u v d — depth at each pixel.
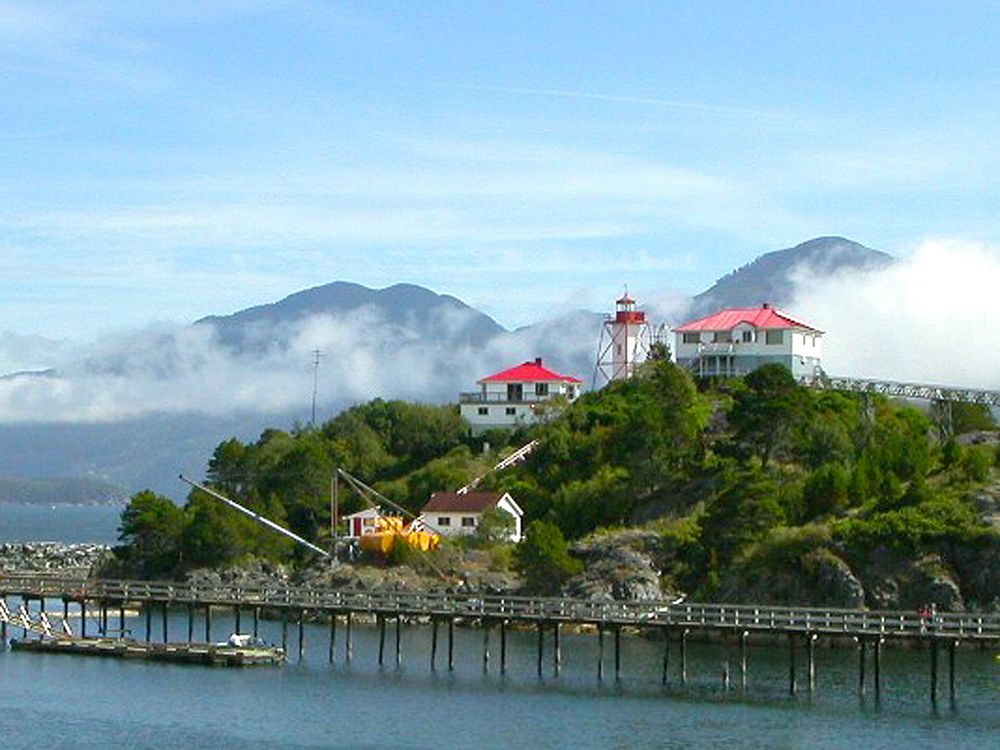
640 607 139.00
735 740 111.19
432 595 151.00
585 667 148.12
